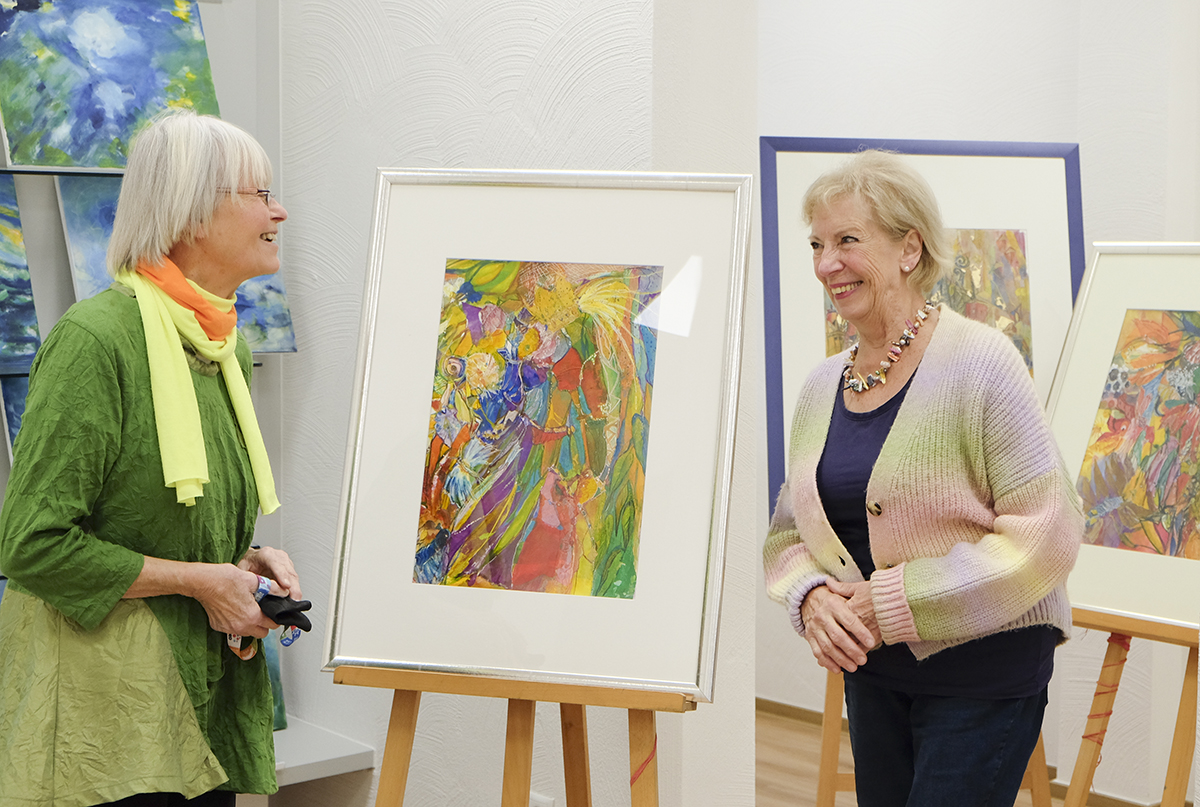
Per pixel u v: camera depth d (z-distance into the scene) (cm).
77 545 146
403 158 265
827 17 430
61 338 149
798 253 308
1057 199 318
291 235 295
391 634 164
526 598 162
